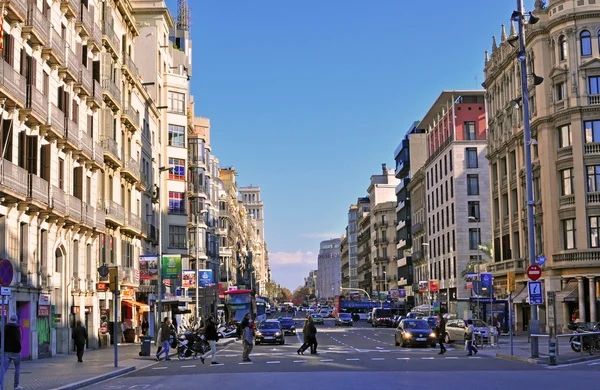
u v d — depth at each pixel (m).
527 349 37.38
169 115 71.75
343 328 92.88
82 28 42.53
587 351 32.97
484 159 88.69
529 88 60.12
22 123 33.56
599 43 55.44
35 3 35.00
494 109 70.25
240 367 28.58
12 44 32.03
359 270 191.62
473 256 86.88
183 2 93.50
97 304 45.16
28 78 34.50
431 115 108.75
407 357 33.78
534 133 59.25
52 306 37.09
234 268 137.38
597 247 53.84
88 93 43.31
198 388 20.09
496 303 59.16
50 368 28.38
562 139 56.56
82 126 43.16
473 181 88.50
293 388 19.31
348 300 137.62
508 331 58.59
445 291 93.44
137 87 57.50
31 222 34.44
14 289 32.03
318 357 34.34
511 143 65.19
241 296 80.00
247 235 187.25
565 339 49.09
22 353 33.09
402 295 113.94
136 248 56.59
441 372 24.39
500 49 67.62
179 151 72.38
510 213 65.31
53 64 37.50
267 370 26.55
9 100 31.31
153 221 64.19
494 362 29.72
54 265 37.72
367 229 176.88
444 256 94.31
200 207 90.19
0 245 31.38
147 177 62.91
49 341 36.69
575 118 55.19
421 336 43.09
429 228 104.38
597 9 55.31
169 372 27.14
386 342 51.59
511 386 19.17
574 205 54.91
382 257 154.25
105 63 48.00
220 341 56.19
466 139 90.00
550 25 57.16
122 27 55.50
